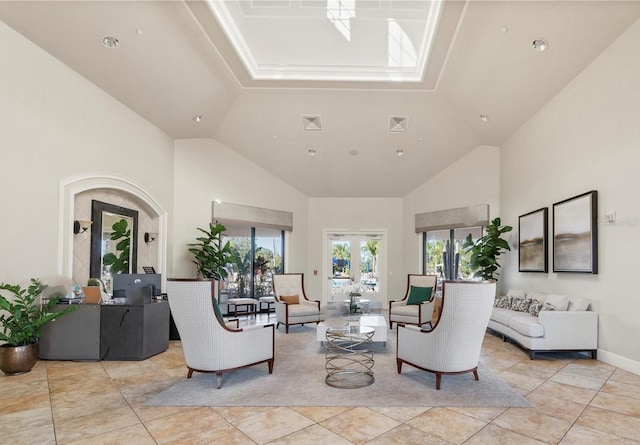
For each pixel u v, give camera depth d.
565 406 3.38
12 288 4.07
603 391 3.76
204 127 7.57
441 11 4.66
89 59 5.07
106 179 5.75
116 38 4.88
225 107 7.20
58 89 4.91
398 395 3.61
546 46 5.05
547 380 4.10
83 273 5.47
